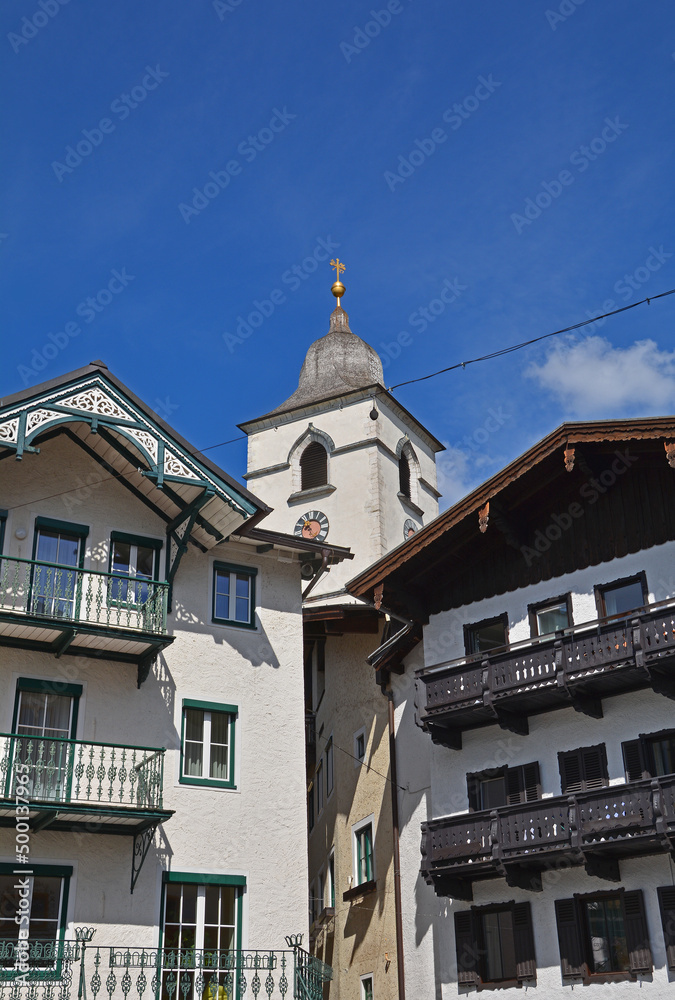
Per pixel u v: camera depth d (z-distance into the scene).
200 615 28.09
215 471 26.78
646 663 24.11
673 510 25.80
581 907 24.72
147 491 28.12
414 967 28.09
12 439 24.66
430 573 29.55
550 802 24.59
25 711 25.39
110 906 24.53
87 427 27.17
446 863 26.06
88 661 26.38
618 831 23.42
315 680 38.88
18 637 25.45
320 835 36.72
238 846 26.36
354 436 56.12
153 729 26.45
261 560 29.53
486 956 26.19
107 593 25.92
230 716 27.64
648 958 23.27
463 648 28.62
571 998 24.08
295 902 26.53
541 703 26.41
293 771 27.78
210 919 25.58
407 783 30.06
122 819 24.55
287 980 25.61
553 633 26.23
